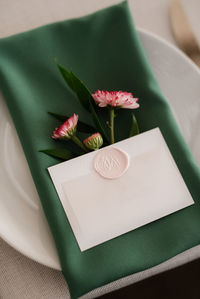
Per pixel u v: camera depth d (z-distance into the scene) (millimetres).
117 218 362
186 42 426
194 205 367
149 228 363
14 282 378
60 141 383
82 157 370
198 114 397
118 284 385
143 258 355
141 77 398
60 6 444
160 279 686
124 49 406
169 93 406
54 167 367
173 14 435
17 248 352
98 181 367
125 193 366
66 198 363
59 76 403
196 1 438
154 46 413
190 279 686
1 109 396
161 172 371
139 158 372
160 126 384
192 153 388
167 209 365
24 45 404
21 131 382
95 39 412
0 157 381
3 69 395
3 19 435
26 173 379
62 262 349
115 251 356
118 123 393
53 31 410
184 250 357
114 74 406
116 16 413
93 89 404
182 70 407
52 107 394
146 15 441
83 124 382
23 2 440
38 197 372
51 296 374
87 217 361
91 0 448
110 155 371
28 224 364
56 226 356
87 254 354
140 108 392
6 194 371
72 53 410
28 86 396
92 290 363
